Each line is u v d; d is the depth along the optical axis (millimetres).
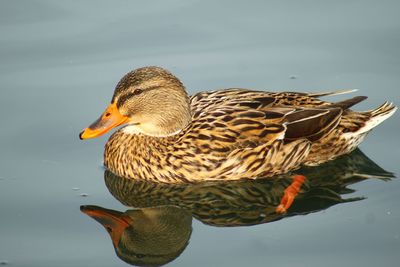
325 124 15789
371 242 13352
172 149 15570
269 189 15727
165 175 15625
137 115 15617
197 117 15875
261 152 15461
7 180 15477
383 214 14305
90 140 17188
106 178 16000
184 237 14141
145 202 15391
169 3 21391
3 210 14547
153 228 14477
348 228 13867
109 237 13953
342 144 16141
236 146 15406
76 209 14750
